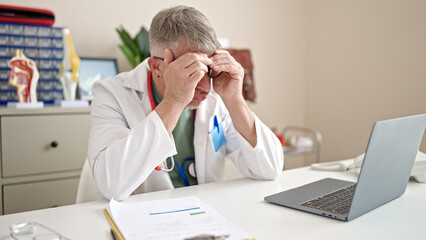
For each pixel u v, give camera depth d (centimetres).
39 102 209
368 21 292
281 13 331
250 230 84
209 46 116
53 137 203
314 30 337
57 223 90
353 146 309
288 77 341
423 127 106
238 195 111
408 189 118
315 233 83
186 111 142
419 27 259
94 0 252
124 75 142
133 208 95
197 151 139
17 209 197
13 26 211
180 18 116
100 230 86
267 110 331
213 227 82
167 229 81
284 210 97
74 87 218
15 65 203
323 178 132
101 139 117
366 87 296
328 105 329
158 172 132
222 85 128
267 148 128
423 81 258
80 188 137
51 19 220
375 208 99
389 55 279
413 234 82
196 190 117
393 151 95
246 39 314
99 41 255
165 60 116
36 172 200
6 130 191
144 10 270
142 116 132
